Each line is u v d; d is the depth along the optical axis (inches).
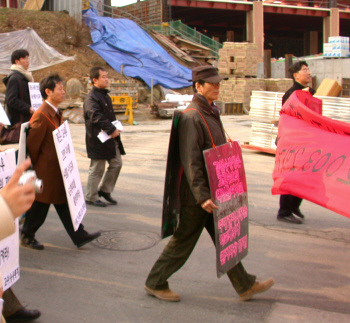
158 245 203.6
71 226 192.2
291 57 1044.5
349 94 992.9
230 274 151.6
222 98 908.0
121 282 165.6
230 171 143.1
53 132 172.1
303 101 227.3
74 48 947.3
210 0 1464.1
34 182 56.2
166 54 1048.2
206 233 221.9
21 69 245.0
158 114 768.3
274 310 147.6
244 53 890.7
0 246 124.8
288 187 201.0
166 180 140.3
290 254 197.8
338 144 195.6
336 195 184.9
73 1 1026.7
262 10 1536.7
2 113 183.9
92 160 255.8
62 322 137.6
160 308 147.4
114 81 765.9
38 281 164.6
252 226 233.3
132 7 1472.7
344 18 1781.5
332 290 164.6
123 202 270.2
